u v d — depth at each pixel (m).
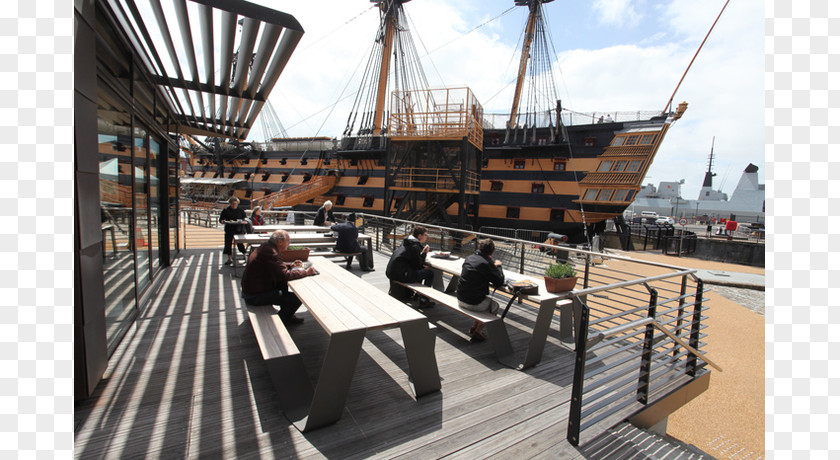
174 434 2.39
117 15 3.31
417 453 2.34
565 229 21.84
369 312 2.93
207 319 4.50
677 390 3.54
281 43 4.52
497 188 23.66
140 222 5.00
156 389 2.91
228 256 8.52
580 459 2.40
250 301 3.71
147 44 4.36
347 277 4.05
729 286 14.12
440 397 3.02
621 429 2.89
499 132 24.23
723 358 7.49
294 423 2.55
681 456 2.72
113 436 2.33
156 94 5.69
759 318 10.23
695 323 3.89
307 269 4.02
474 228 21.00
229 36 4.35
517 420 2.77
